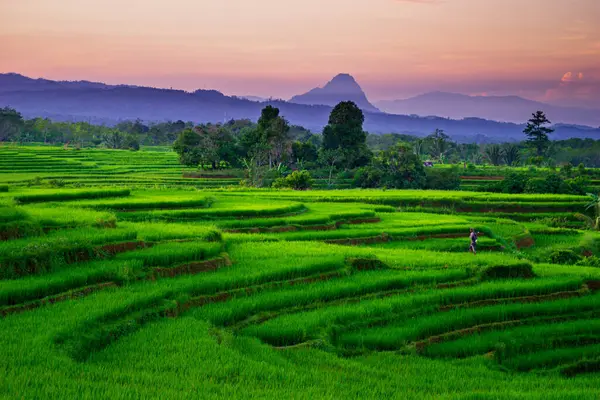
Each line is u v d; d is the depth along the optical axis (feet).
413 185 260.21
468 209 170.09
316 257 76.64
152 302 54.03
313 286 66.28
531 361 54.85
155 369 40.93
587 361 54.49
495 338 58.23
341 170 315.37
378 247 103.24
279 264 71.51
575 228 157.17
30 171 268.62
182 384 38.11
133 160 346.54
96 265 60.64
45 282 52.85
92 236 68.23
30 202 109.50
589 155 478.18
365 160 323.57
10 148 375.04
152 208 114.32
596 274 83.30
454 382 45.55
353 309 59.52
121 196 125.29
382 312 60.23
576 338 59.67
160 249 69.31
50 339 42.06
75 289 54.44
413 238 112.37
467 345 55.83
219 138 300.61
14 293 50.16
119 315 50.01
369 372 46.14
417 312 62.28
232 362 42.91
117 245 67.72
